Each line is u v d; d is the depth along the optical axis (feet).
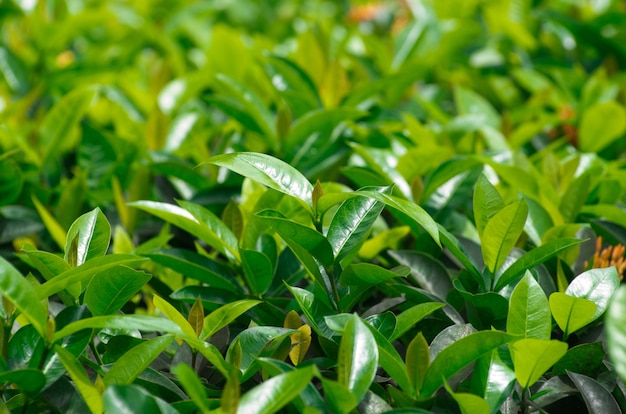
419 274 4.44
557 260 4.40
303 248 3.98
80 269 3.82
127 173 5.33
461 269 4.46
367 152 4.94
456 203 4.85
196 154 5.62
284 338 3.97
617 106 5.53
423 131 5.41
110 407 3.52
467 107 6.03
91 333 3.92
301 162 5.32
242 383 4.01
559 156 5.41
